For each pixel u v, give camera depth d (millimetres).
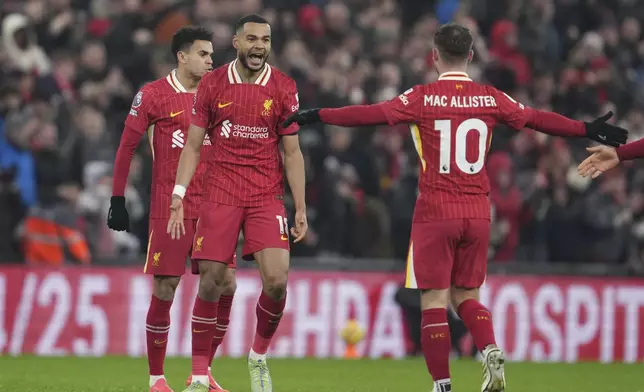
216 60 54094
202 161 30234
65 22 58406
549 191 54312
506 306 47656
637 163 57562
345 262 46906
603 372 41438
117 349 44938
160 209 30047
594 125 26953
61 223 47312
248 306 45531
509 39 63031
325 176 51125
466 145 26469
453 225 26391
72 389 31688
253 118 27453
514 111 26719
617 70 65250
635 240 54000
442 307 26766
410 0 69375
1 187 48969
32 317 44562
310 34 60719
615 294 48562
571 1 67438
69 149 50656
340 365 41688
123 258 45531
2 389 31328
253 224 27516
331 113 26578
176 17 57406
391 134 54719
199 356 28234
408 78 57844
